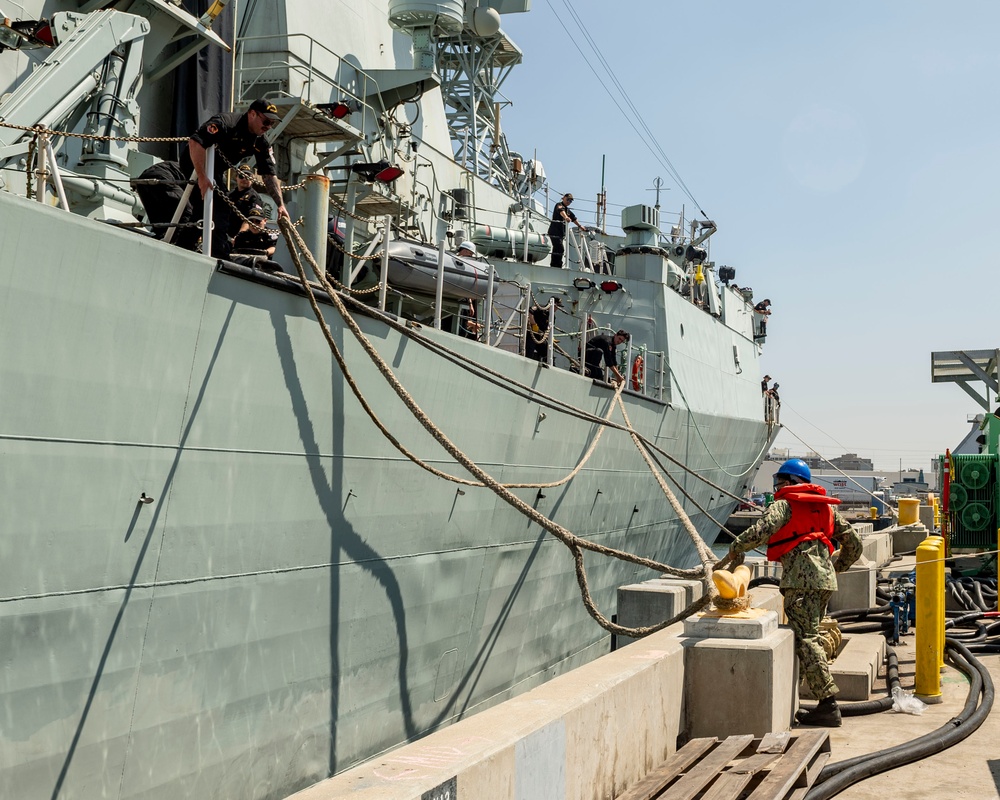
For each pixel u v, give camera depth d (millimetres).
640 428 12938
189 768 5516
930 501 27984
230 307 5535
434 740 2982
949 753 5191
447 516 8047
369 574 7051
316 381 6316
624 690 4090
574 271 14602
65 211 4469
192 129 9594
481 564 8773
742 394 19594
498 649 9367
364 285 9039
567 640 11141
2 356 4305
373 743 7273
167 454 5211
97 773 4934
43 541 4566
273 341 5906
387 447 7133
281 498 6082
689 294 17531
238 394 5664
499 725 3213
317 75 11023
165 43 8820
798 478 5996
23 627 4500
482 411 8484
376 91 12547
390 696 7477
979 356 17438
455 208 14516
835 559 6461
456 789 2631
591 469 11180
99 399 4785
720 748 4527
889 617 9094
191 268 5211
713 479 17719
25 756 4543
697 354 16375
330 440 6500
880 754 4953
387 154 12438
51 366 4523
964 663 7230
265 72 11336
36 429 4492
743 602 5367
